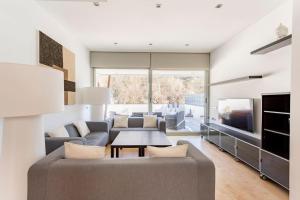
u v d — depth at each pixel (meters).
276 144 3.14
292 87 1.95
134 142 3.54
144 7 3.34
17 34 2.71
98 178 1.68
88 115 6.08
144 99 6.73
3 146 1.51
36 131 1.67
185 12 3.52
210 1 3.14
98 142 3.91
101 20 3.89
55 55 3.79
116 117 5.92
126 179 1.70
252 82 4.13
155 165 1.72
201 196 1.75
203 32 4.60
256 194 2.62
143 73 6.71
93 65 6.38
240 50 4.60
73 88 4.74
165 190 1.73
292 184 1.95
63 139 2.91
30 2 3.02
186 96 6.87
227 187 2.83
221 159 4.07
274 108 3.17
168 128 6.73
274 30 3.43
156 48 6.06
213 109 6.24
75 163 1.69
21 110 1.31
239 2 3.17
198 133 6.70
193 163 1.76
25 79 1.33
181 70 6.72
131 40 5.24
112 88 6.70
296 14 1.89
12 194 1.51
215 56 6.10
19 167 1.54
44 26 3.46
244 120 4.14
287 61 3.15
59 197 1.65
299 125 1.85
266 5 3.27
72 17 3.75
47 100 1.44
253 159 3.34
